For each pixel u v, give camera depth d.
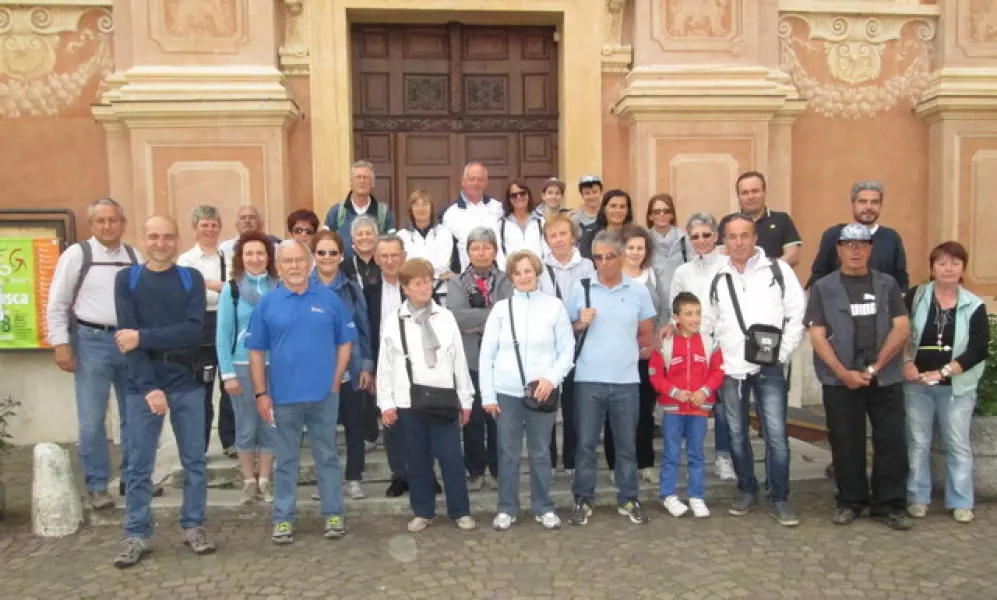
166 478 5.71
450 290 5.27
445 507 5.30
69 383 7.49
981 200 7.90
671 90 7.45
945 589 4.04
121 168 7.41
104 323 5.11
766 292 4.98
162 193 7.20
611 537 4.77
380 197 7.98
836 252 5.58
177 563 4.47
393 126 7.97
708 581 4.16
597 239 4.97
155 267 4.44
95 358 5.10
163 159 7.19
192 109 7.09
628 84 7.66
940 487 5.50
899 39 8.02
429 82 8.02
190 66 7.24
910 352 5.04
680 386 5.08
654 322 5.39
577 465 5.00
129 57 7.39
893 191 8.09
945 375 4.87
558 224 5.31
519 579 4.21
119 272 4.44
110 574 4.34
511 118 8.09
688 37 7.61
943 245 4.98
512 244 6.03
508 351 4.84
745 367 4.98
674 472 5.18
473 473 5.44
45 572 4.39
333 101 7.52
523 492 5.42
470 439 5.41
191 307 4.49
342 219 6.07
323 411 4.75
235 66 7.29
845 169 8.04
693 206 7.56
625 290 5.00
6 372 7.42
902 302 4.91
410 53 7.97
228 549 4.66
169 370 4.46
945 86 7.78
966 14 7.87
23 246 7.28
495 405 4.82
